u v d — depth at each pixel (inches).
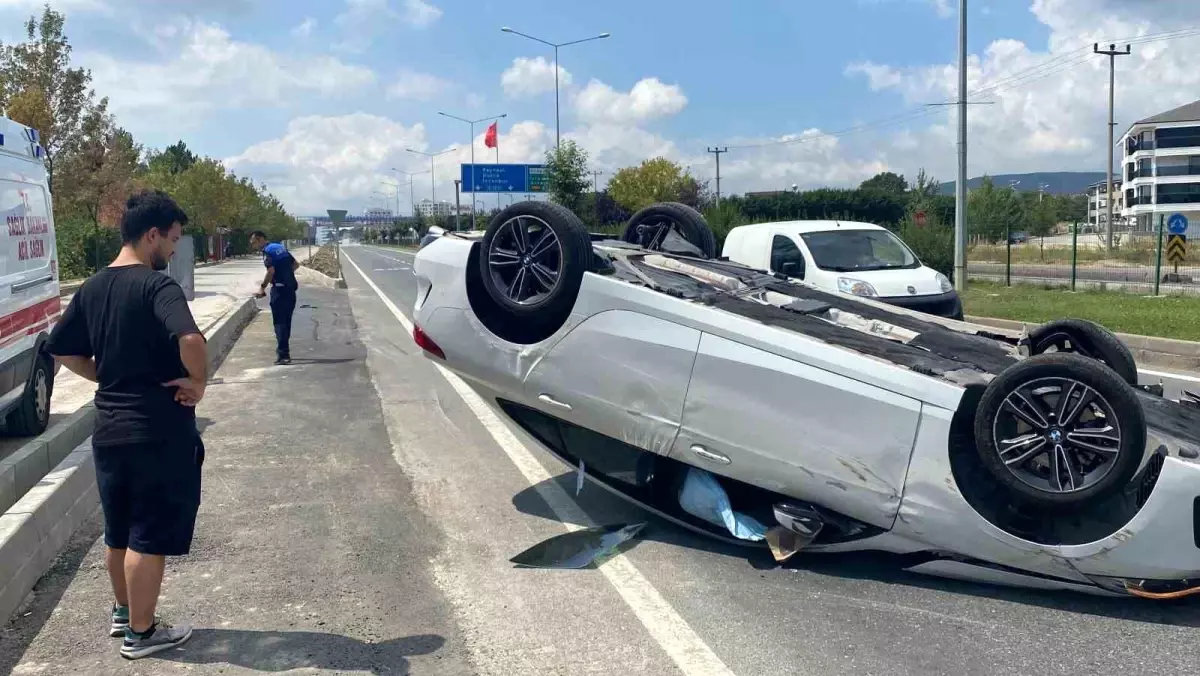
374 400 391.2
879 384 182.7
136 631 159.6
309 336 616.4
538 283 220.7
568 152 1635.1
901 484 181.9
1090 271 1248.2
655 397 203.0
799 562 203.6
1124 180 3757.4
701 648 163.2
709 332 198.1
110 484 157.4
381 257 2364.7
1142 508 168.2
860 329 226.5
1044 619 173.9
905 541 186.5
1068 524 179.2
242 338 609.3
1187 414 198.1
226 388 422.9
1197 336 520.7
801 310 226.2
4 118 309.7
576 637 168.1
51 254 354.3
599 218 2142.0
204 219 2068.2
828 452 186.4
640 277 221.9
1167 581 169.2
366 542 218.5
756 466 194.5
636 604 182.2
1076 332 229.8
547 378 216.4
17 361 299.1
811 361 188.1
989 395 174.7
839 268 484.4
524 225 218.5
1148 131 3457.2
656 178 2111.2
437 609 180.7
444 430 334.6
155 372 156.3
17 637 168.4
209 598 185.6
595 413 211.8
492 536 222.5
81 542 216.2
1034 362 172.1
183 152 3408.0
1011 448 175.0
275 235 3321.9
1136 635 167.0
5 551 175.2
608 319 208.1
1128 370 224.5
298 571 200.2
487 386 230.2
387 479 271.9
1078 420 172.1
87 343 159.9
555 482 267.4
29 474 253.9
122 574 163.9
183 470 158.7
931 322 249.8
